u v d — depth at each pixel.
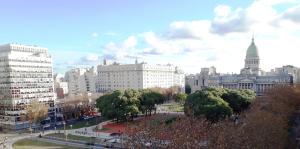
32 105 185.12
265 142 79.38
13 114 185.75
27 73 195.50
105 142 134.25
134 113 175.25
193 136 66.75
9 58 185.75
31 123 186.88
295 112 128.38
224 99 168.00
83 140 142.38
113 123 184.62
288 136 104.31
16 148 129.25
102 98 193.75
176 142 64.75
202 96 158.00
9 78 186.25
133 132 76.56
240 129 78.12
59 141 142.88
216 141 68.12
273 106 120.50
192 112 129.88
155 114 193.62
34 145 134.75
